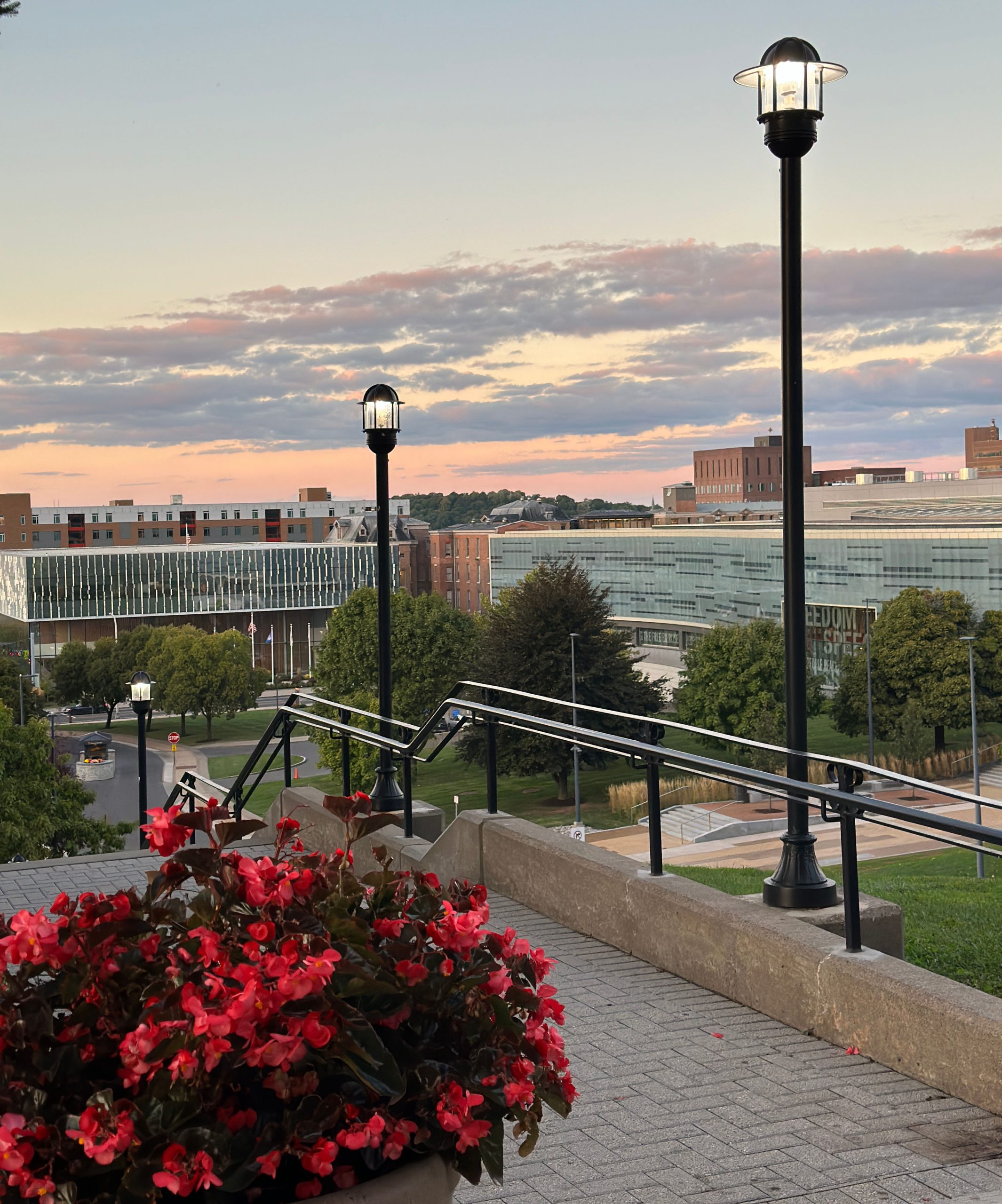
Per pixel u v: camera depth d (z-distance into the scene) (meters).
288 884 2.49
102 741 86.31
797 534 6.30
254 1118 2.32
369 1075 2.34
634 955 6.64
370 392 11.17
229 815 2.60
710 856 44.97
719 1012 5.66
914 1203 3.67
